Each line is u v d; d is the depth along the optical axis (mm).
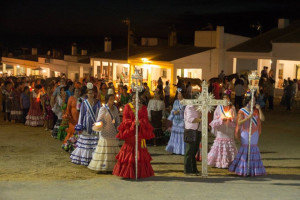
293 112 22703
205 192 7074
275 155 11625
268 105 25797
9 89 19109
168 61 36062
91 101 9633
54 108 13711
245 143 8898
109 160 8906
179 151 11406
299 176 8828
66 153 11297
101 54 47406
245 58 35125
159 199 6578
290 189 7375
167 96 25734
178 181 8078
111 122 8930
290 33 33281
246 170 8773
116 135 8297
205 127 8586
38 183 7688
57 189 7199
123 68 43312
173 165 10094
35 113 16688
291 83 23453
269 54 32938
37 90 16781
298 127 17281
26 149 11875
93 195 6797
